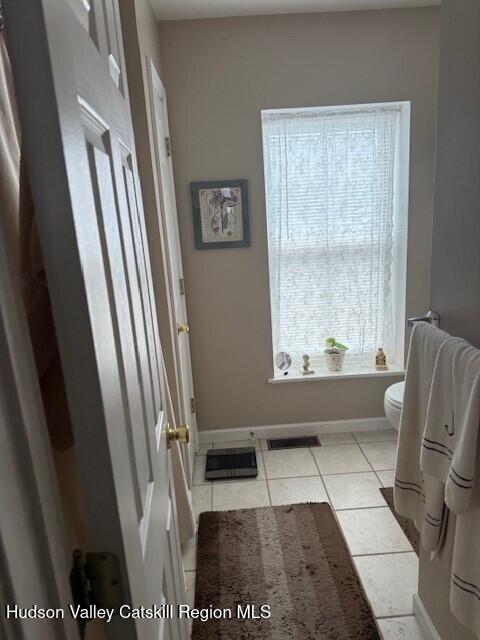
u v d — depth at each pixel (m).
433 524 1.22
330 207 2.72
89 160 0.58
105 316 0.56
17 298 0.44
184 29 2.38
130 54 1.74
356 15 2.39
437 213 1.29
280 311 2.89
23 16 0.42
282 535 2.03
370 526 2.07
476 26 1.04
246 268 2.68
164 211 2.05
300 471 2.54
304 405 2.91
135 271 0.88
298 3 2.27
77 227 0.47
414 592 1.70
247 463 2.63
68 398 0.50
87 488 0.53
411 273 2.72
